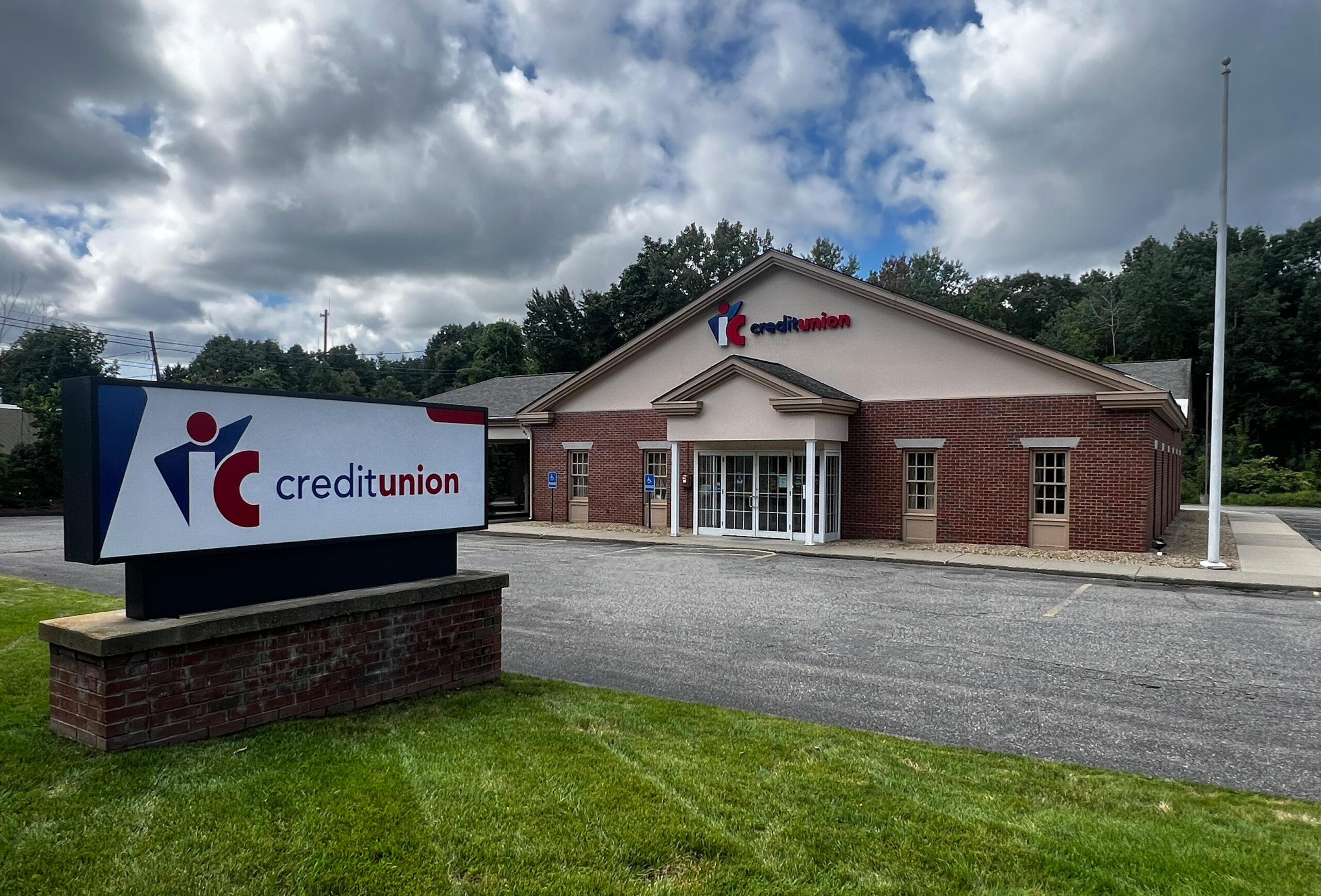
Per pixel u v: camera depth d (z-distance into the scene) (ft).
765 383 60.70
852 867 11.70
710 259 213.25
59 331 213.66
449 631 20.35
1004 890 11.14
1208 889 11.21
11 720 16.49
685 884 11.12
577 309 197.57
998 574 45.88
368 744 15.94
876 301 62.03
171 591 15.84
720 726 18.03
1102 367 53.01
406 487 20.29
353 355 265.95
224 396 16.63
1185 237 237.66
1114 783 15.26
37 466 108.06
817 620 31.78
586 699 19.89
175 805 12.87
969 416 58.23
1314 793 15.44
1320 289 190.19
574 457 80.28
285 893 10.61
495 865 11.48
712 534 67.56
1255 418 189.98
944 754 16.63
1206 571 45.60
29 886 10.55
